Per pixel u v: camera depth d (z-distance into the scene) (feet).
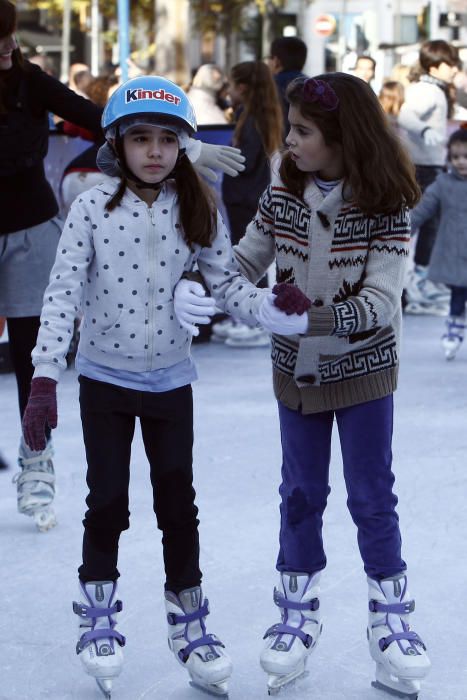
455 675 15.75
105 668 14.98
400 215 14.62
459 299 38.60
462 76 64.80
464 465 26.20
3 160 20.93
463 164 37.22
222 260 15.31
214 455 27.14
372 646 15.35
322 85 14.26
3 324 22.31
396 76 64.44
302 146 14.49
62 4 150.00
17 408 32.65
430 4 130.82
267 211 15.52
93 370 15.16
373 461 15.23
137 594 18.79
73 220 14.84
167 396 15.20
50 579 19.54
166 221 14.89
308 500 15.53
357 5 168.86
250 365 38.78
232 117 47.01
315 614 15.78
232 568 19.85
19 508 22.15
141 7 151.23
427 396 33.55
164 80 14.60
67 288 14.73
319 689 15.49
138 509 23.17
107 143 14.88
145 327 14.94
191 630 15.38
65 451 27.71
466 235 37.65
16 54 20.89
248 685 15.62
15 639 17.13
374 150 14.25
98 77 54.60
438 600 18.39
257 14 183.32
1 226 21.31
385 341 15.12
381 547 15.30
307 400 15.15
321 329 14.16
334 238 14.69
